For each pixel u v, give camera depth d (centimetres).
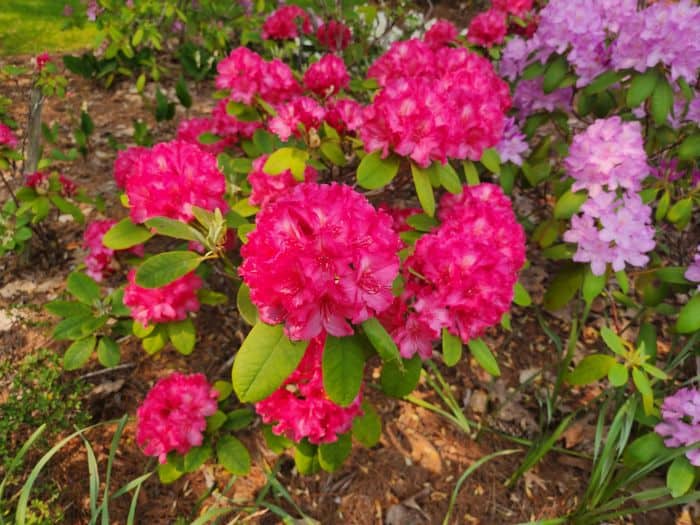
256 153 98
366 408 70
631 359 66
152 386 85
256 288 44
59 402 75
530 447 80
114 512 72
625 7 91
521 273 106
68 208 96
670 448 68
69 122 143
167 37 178
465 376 91
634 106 89
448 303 55
